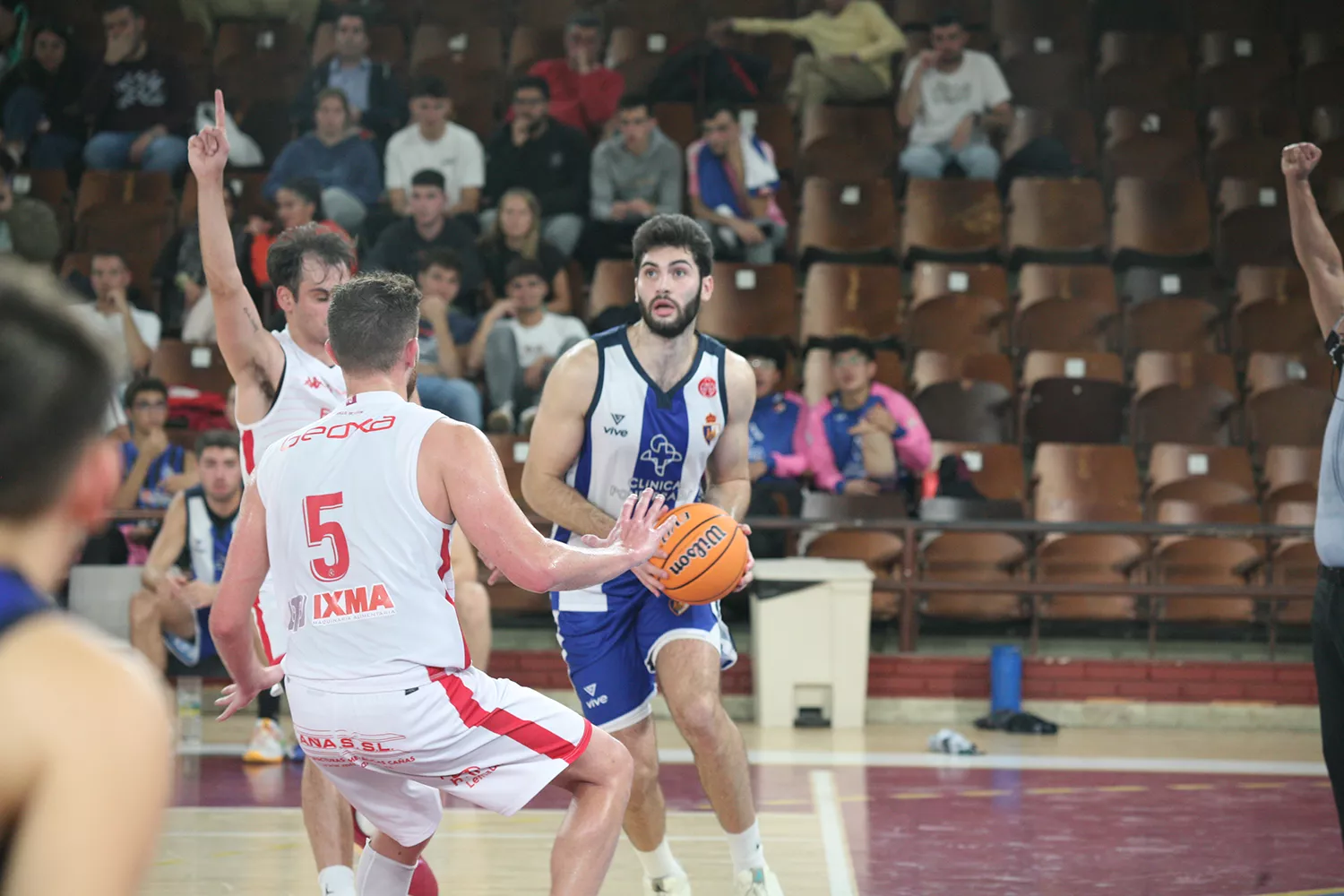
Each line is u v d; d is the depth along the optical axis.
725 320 18.34
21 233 18.92
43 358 2.00
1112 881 8.09
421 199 17.70
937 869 8.37
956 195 20.08
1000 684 14.42
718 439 7.22
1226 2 23.72
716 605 7.11
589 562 5.07
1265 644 16.19
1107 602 15.51
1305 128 22.25
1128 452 16.45
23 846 1.91
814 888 7.88
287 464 5.19
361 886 5.79
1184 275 19.56
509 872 8.34
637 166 19.12
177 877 8.08
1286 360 18.02
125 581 13.09
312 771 6.13
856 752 12.82
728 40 22.72
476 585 10.80
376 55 22.81
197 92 22.00
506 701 5.17
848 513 15.47
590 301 18.14
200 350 17.44
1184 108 22.44
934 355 17.83
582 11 23.72
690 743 6.77
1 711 1.94
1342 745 6.24
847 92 21.84
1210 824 9.80
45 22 21.36
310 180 17.75
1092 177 21.03
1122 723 14.67
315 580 5.07
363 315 5.31
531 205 17.92
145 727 1.98
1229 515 16.08
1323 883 8.09
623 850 9.05
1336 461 6.20
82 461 2.07
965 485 15.91
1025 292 19.17
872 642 16.02
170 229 19.92
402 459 5.08
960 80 20.75
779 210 19.98
